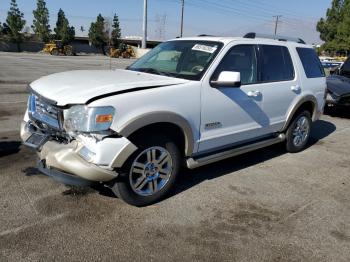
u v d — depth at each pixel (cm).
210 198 429
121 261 305
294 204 429
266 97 513
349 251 340
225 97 447
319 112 651
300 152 640
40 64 2502
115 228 351
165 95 382
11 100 946
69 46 5466
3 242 318
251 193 450
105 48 7244
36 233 334
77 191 418
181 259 312
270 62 530
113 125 345
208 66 434
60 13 6888
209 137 441
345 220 398
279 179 504
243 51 484
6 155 520
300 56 596
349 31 4669
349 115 1011
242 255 324
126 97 354
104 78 404
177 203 411
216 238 347
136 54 5719
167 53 492
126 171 370
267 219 389
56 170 358
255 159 584
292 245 344
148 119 364
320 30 5509
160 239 339
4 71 1780
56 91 370
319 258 327
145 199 394
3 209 371
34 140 385
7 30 6250
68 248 317
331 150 663
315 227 379
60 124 358
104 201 401
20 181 436
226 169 528
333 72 1147
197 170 515
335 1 5194
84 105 341
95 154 341
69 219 360
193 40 491
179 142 423
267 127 536
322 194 463
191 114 408
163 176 406
